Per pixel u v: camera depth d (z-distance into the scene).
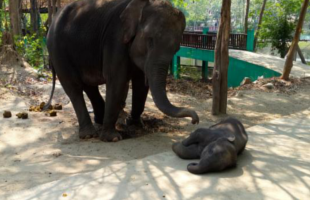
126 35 5.70
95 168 4.97
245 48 19.12
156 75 5.39
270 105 8.64
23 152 5.70
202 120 7.50
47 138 6.36
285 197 3.94
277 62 15.05
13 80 10.72
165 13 5.46
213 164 4.50
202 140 4.99
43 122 7.21
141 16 5.56
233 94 9.88
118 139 6.19
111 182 4.34
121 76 5.94
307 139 6.00
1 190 4.26
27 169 4.98
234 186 4.20
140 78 6.53
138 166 4.83
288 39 20.28
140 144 5.98
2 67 11.60
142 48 5.59
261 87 10.40
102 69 6.25
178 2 20.30
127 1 6.04
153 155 5.25
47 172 4.85
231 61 16.98
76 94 6.66
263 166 4.80
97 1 6.48
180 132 6.70
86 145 5.98
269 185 4.23
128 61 5.92
